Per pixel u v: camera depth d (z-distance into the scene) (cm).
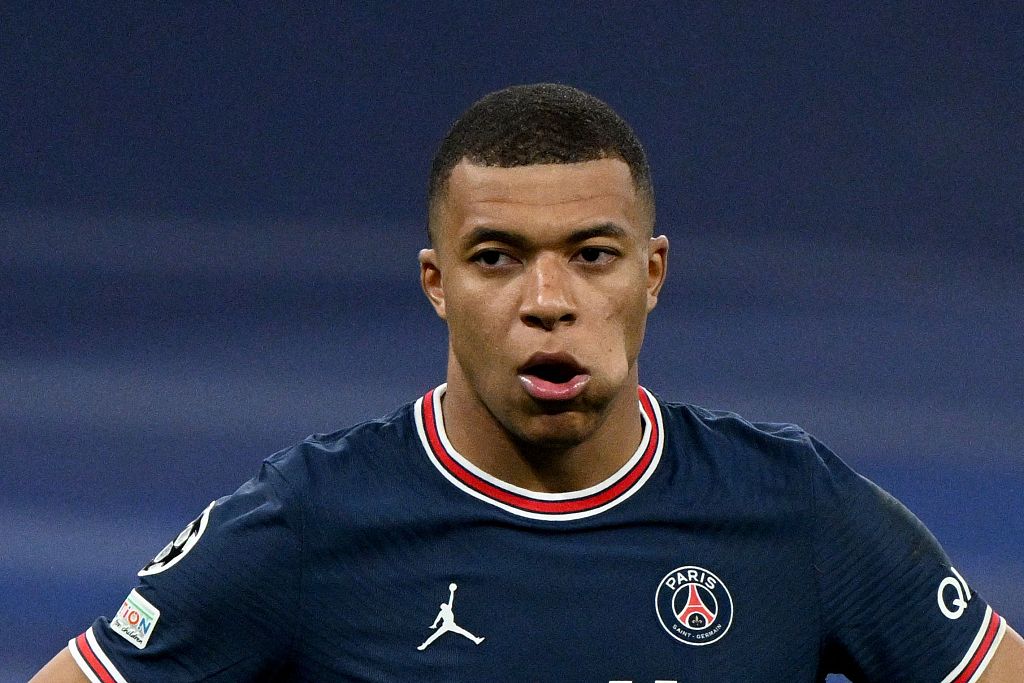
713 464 925
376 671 877
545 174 831
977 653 927
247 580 877
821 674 940
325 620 884
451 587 884
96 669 891
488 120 851
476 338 852
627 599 886
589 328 838
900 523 930
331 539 888
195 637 878
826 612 913
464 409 900
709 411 977
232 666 883
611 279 848
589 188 835
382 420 953
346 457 919
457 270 856
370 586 886
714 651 885
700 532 905
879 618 918
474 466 904
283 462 922
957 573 946
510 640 876
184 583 880
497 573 886
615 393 852
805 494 918
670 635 883
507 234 832
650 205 883
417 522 893
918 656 920
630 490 907
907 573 921
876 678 929
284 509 889
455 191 852
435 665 873
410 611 882
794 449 937
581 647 877
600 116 861
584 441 882
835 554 915
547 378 847
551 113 845
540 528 892
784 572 907
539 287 829
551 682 871
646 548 898
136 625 889
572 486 901
